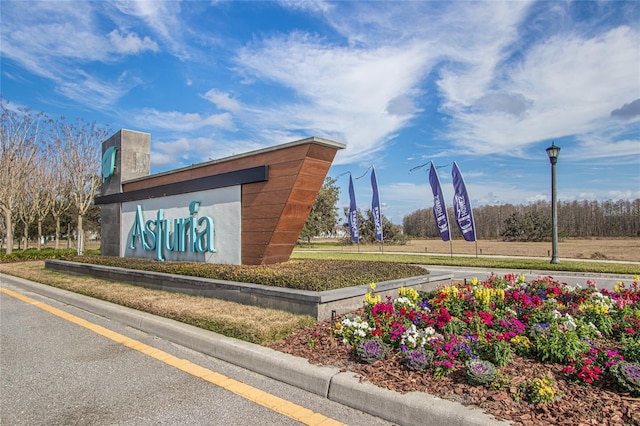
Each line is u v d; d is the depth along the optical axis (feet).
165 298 27.84
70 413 12.42
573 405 10.82
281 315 21.40
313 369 13.99
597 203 197.57
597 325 17.54
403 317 17.93
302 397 13.33
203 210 38.42
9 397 13.65
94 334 21.71
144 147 54.39
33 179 99.50
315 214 149.38
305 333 18.33
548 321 17.38
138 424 11.66
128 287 33.91
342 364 14.42
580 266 52.95
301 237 156.56
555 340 14.07
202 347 18.37
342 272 26.40
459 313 19.61
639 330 16.47
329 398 13.12
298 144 30.30
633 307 20.29
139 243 46.93
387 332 16.47
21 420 11.99
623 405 10.77
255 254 33.19
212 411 12.41
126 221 50.03
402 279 27.25
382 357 14.49
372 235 163.43
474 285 25.25
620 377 11.66
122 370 16.12
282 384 14.47
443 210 72.95
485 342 14.43
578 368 12.28
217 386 14.37
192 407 12.70
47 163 101.86
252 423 11.61
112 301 28.09
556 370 13.17
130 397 13.52
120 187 51.57
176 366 16.52
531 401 11.07
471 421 10.20
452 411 10.63
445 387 12.17
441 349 14.01
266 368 15.34
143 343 19.90
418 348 14.82
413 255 85.51
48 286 37.24
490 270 55.16
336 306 21.54
